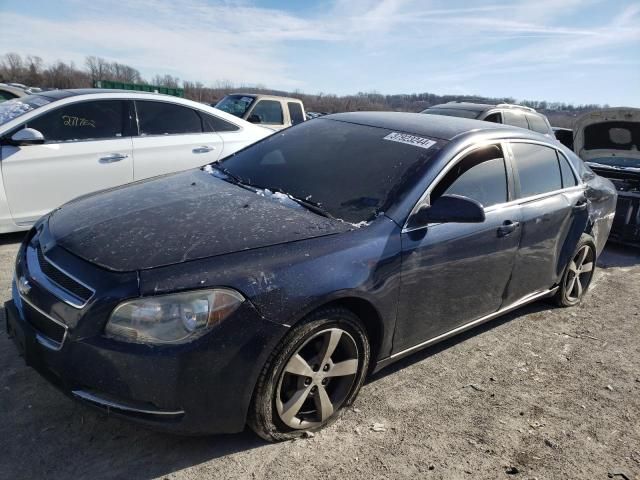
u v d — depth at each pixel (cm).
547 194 398
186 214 273
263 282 228
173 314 212
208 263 226
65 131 519
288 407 251
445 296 315
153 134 574
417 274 288
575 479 259
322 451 257
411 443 271
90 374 216
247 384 229
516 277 375
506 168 359
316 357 258
